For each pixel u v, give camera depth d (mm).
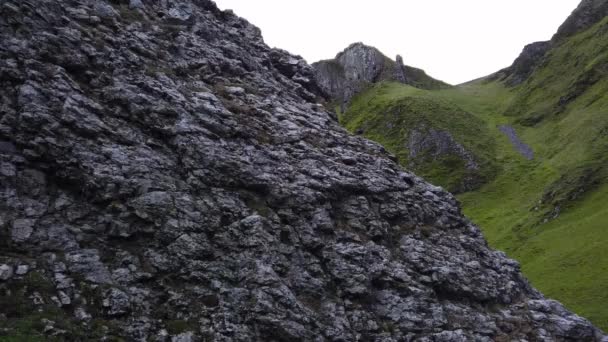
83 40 32719
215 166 31094
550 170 138375
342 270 30641
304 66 54281
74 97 28938
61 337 21281
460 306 33625
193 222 28031
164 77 34938
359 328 28562
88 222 25984
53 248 24297
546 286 73375
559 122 171375
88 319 22547
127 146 29266
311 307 28125
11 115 26500
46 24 31516
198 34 43844
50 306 22188
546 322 35188
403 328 30062
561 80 199375
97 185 26766
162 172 29250
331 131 43094
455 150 165375
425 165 163625
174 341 23547
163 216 27453
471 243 39656
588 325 35438
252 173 32062
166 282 25672
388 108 197000
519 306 36469
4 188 24828
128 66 33938
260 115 38438
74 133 27844
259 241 28797
